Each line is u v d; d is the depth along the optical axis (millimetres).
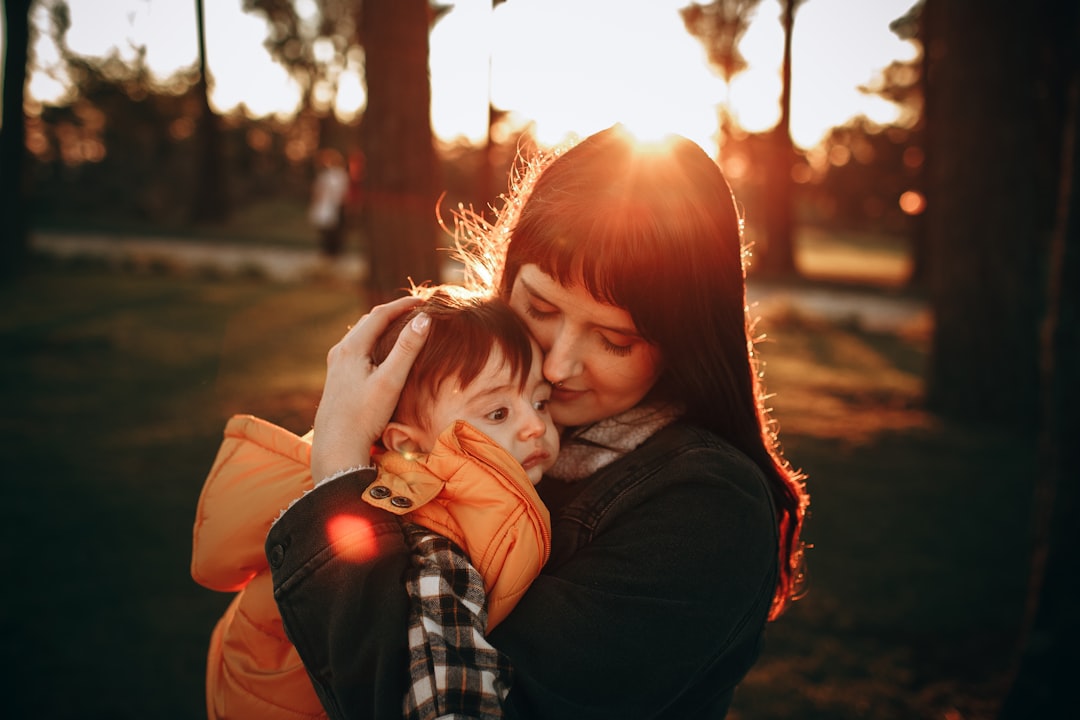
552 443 1216
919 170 20656
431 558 1016
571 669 971
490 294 1310
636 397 1202
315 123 31875
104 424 6090
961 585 4094
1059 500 2547
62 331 9312
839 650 3512
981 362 7301
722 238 1108
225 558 1222
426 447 1224
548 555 1094
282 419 6254
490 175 4539
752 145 27391
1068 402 2525
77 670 3184
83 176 26859
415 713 910
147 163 27625
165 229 22641
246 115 30609
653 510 1069
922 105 16594
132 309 11078
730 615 1033
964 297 7367
